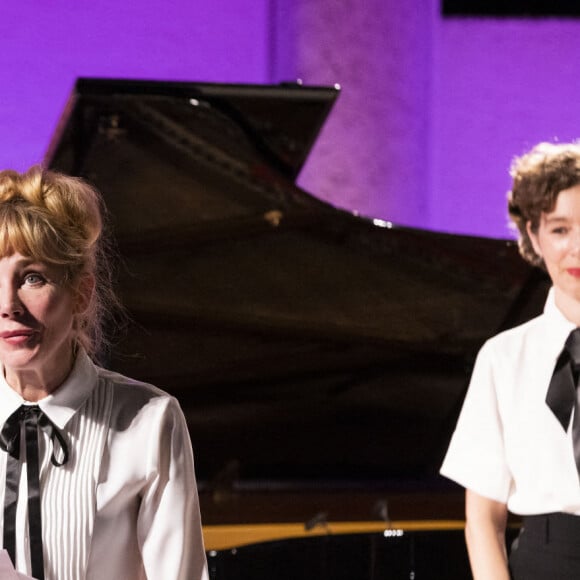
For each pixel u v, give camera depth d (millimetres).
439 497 12508
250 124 11297
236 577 10289
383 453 13227
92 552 4930
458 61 22641
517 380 6859
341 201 20578
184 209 11781
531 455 6688
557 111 22969
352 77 20578
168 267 12039
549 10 22828
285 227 12156
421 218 21391
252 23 21656
